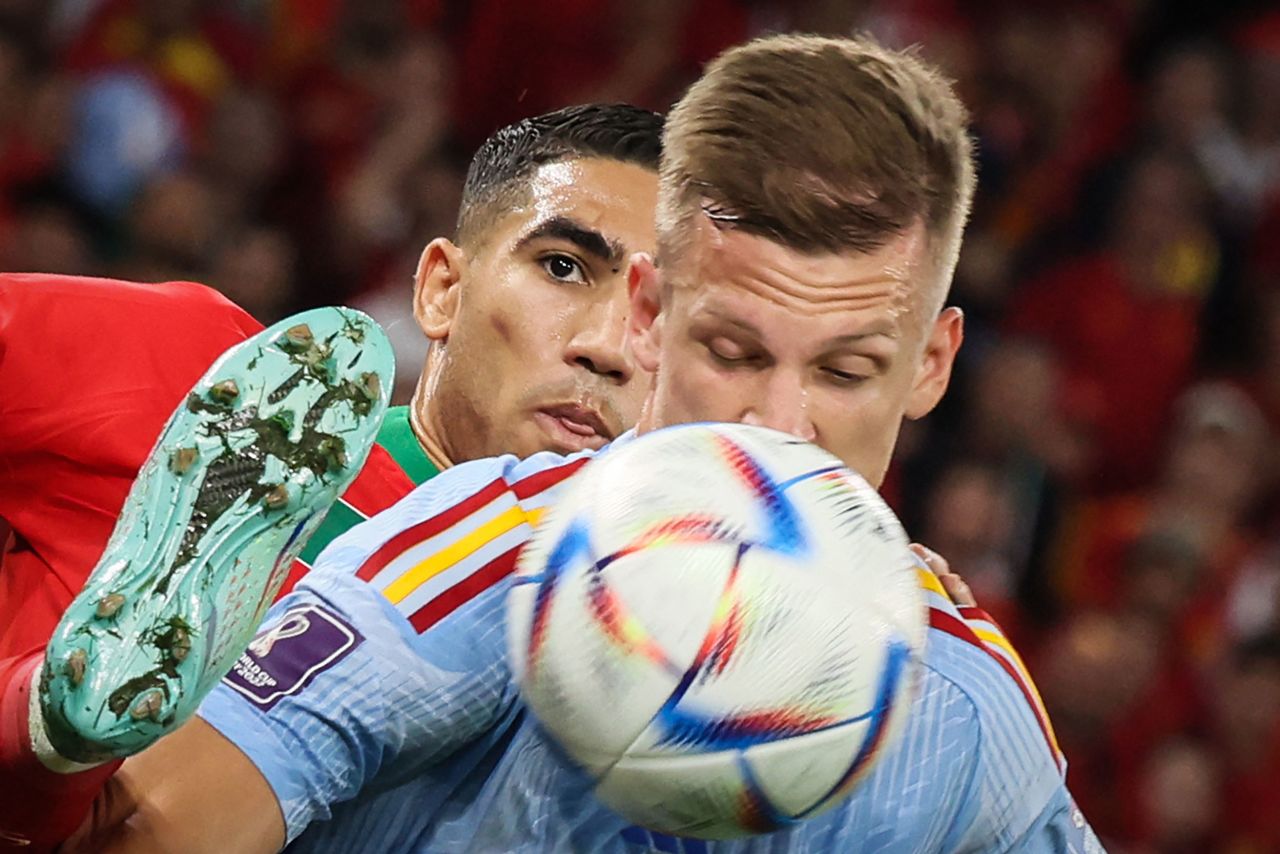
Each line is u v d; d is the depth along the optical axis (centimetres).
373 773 506
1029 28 2464
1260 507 2192
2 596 750
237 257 1934
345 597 508
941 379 573
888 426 521
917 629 470
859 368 507
